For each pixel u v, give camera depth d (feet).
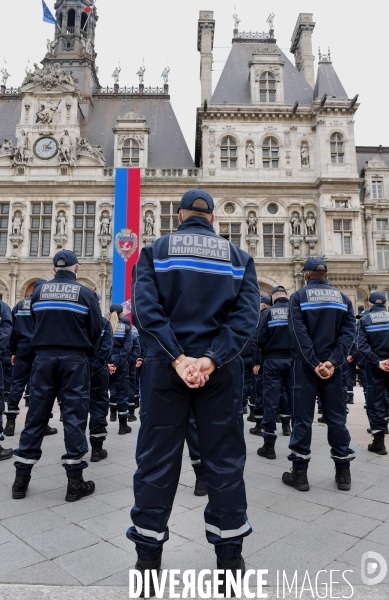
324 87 108.17
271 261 98.02
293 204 100.94
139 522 10.17
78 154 102.83
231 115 103.86
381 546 13.08
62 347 17.88
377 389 25.18
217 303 10.75
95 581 11.02
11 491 18.07
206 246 11.27
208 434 10.39
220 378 10.35
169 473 10.32
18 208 99.86
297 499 17.26
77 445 17.16
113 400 31.96
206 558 12.25
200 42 126.11
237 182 100.53
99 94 127.03
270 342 24.27
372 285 112.98
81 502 16.88
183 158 111.65
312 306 19.29
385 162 128.06
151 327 10.21
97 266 97.04
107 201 100.27
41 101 104.94
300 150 104.01
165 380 10.33
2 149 102.63
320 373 18.25
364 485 19.10
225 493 10.16
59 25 133.18
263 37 125.39
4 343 22.98
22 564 11.88
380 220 117.60
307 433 18.51
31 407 17.60
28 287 98.17
